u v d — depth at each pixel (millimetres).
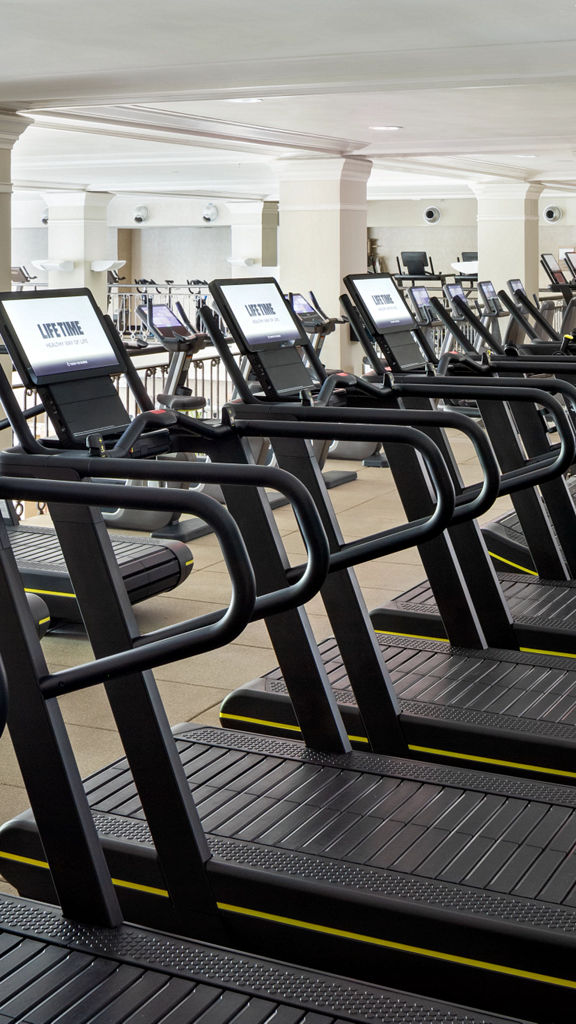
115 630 2402
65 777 2217
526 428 4840
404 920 2246
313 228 11031
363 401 3637
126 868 2494
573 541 4703
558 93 7527
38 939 2174
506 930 2162
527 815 2656
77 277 15633
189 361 6363
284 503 7023
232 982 2031
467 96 7691
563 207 19766
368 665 3217
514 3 4668
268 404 2998
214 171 13273
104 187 15367
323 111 8391
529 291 14898
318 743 3051
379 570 5590
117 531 6281
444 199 21812
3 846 2592
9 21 4980
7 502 5121
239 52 5715
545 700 3363
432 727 3164
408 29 5203
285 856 2459
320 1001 1979
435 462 2543
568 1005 2115
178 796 2410
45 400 2895
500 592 4020
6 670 2215
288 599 2061
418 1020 1913
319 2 4629
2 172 7609
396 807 2703
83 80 6477
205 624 2158
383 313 4320
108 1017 1930
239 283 3508
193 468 2064
